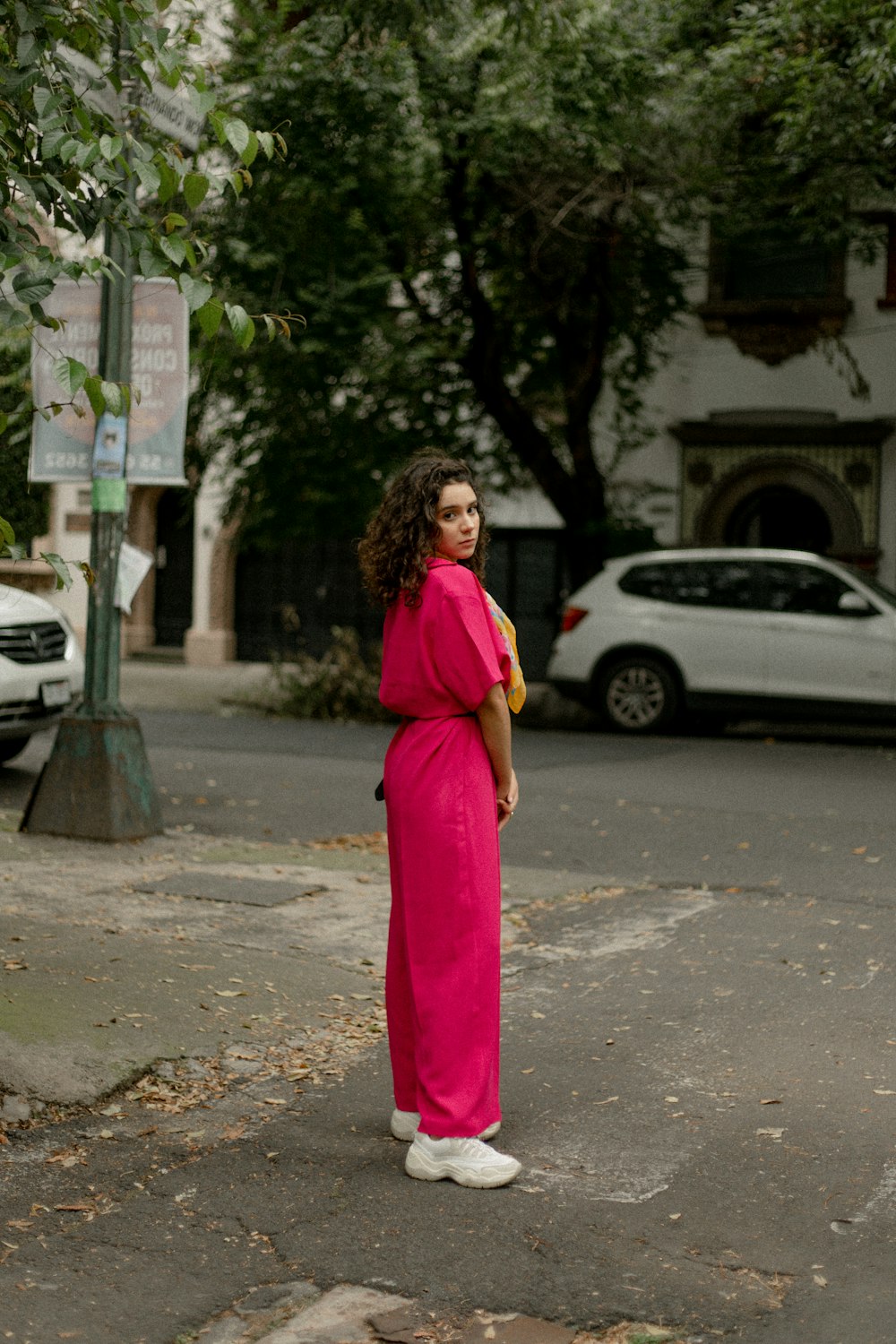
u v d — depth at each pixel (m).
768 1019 5.24
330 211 15.48
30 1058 4.53
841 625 14.30
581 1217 3.61
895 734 15.92
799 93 13.80
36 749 12.39
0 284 4.00
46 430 8.20
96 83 4.58
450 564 3.92
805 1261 3.38
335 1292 3.23
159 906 6.74
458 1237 3.49
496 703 3.89
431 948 3.88
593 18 13.55
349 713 16.75
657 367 20.45
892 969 5.91
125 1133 4.18
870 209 17.88
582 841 8.89
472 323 16.97
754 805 10.30
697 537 21.02
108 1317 3.11
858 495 20.20
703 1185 3.80
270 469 16.77
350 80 13.55
